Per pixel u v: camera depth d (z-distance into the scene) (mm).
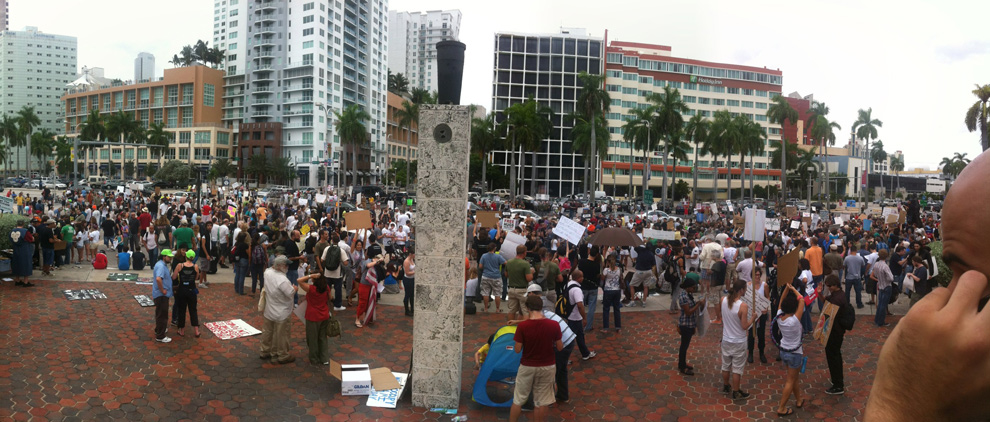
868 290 13453
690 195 110375
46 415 6605
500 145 77688
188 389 7641
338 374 7699
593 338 10852
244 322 11008
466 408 7441
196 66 109500
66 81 174375
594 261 11398
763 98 113375
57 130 172375
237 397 7480
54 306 11336
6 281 13422
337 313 12109
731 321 7953
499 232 18125
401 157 140000
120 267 16219
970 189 811
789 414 7406
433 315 7367
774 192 114062
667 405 7719
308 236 13906
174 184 85562
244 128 108688
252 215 23891
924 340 769
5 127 98250
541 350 6426
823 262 13750
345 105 114938
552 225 23375
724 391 8164
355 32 117812
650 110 67625
